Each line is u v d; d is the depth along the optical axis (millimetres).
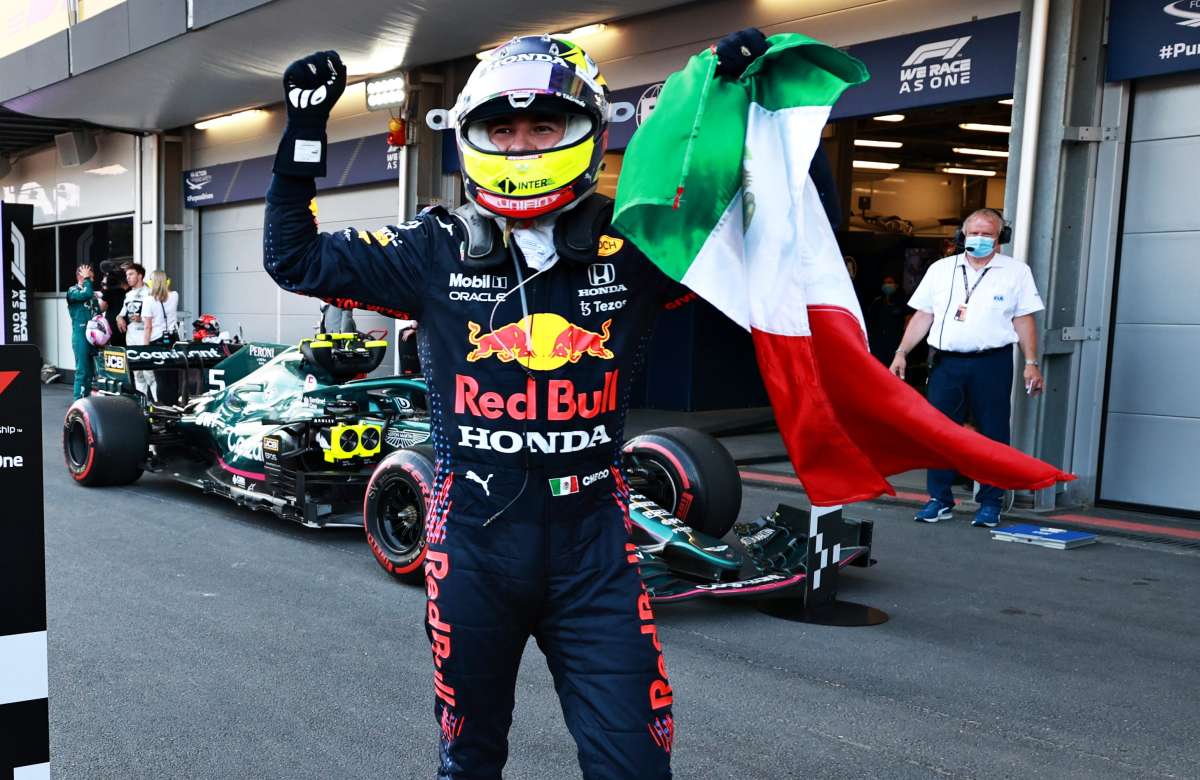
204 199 17047
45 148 20688
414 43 10711
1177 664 4035
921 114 13531
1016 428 6922
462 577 1927
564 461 1910
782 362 2012
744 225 1983
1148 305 6824
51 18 13750
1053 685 3789
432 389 1968
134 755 3135
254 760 3107
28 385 1838
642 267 1957
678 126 1928
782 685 3762
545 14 9719
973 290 6250
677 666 3953
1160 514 6840
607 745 1858
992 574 5383
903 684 3785
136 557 5633
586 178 1855
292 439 6004
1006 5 7227
